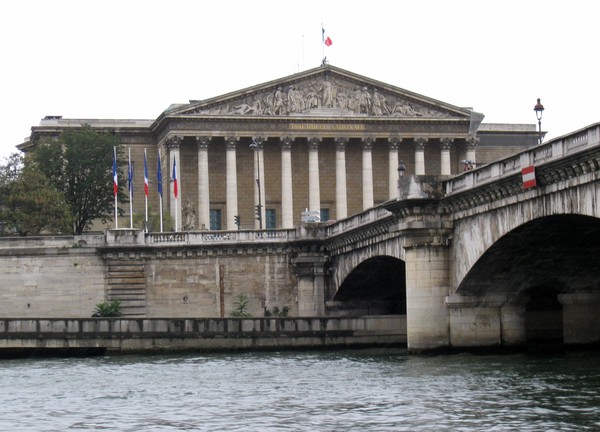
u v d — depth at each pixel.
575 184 53.84
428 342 69.69
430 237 69.62
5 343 83.69
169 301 105.31
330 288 102.25
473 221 66.19
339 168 158.50
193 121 153.25
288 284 105.94
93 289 104.25
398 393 51.72
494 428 40.53
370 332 87.19
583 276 69.06
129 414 47.91
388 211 80.06
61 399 54.22
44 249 103.56
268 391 55.00
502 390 51.22
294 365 70.62
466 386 53.28
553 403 46.38
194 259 106.00
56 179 145.38
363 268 92.31
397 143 160.88
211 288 105.88
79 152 145.62
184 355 83.75
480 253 65.06
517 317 69.88
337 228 98.31
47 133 159.50
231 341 86.06
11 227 128.75
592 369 59.53
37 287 103.44
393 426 41.84
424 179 69.38
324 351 85.31
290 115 156.62
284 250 106.00
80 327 84.56
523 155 58.47
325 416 45.12
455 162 166.38
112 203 149.12
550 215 56.34
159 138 160.75
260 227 127.81
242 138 157.38
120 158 150.25
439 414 44.41
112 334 84.88
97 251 104.44
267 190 159.38
